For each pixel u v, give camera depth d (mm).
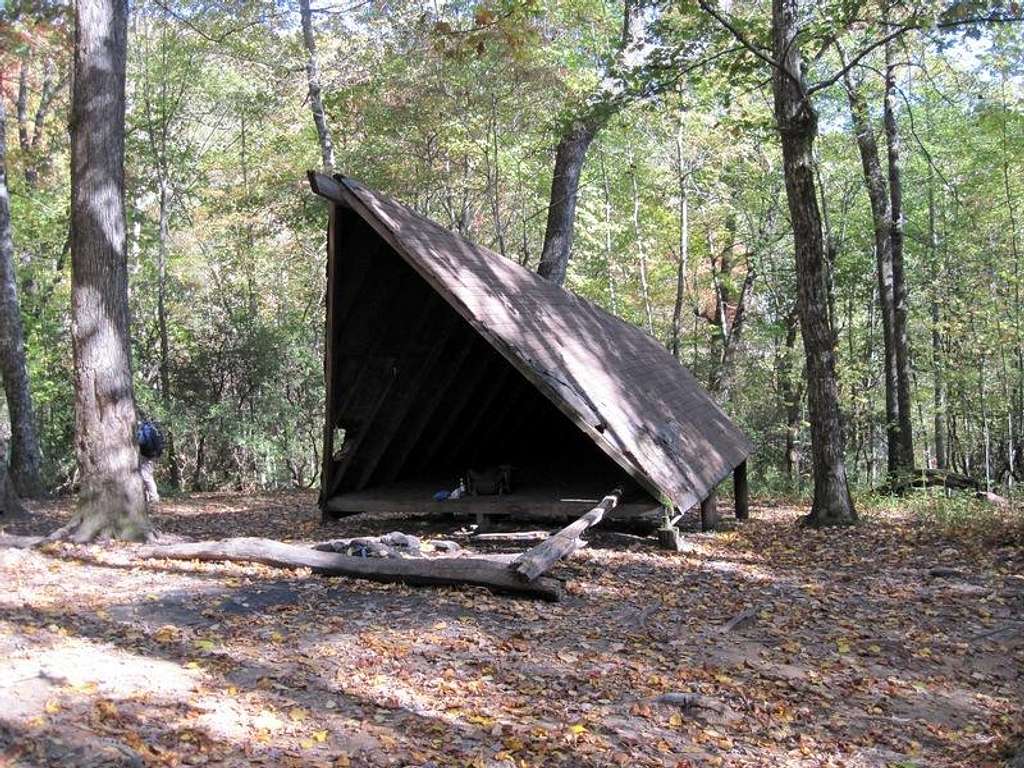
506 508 10688
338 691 5207
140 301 24984
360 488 12172
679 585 8672
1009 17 11719
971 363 25891
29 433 16219
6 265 16031
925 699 6074
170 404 21516
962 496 15891
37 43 15664
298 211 23188
